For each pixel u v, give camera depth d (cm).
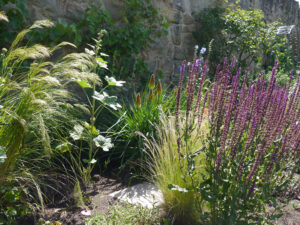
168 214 273
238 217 226
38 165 311
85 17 517
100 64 331
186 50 809
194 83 241
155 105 430
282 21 1322
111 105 324
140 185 344
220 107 222
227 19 872
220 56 873
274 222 265
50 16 479
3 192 252
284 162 232
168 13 722
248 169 223
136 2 619
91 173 373
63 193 306
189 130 241
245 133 234
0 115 258
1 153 209
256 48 936
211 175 223
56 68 304
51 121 316
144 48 658
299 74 240
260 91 233
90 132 330
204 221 238
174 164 274
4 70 288
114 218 248
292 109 235
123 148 405
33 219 257
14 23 417
